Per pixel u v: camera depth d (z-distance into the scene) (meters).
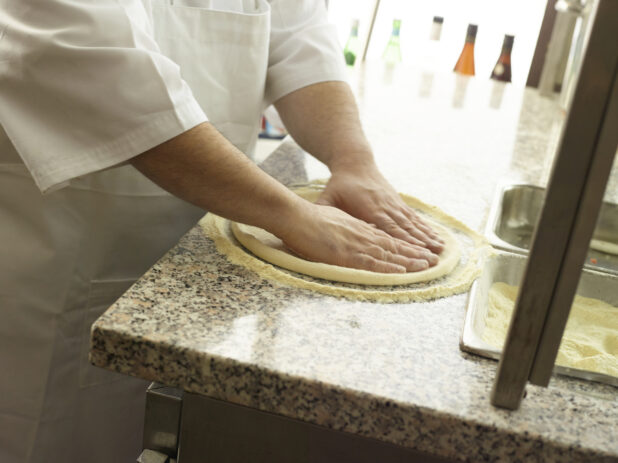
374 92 1.80
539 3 2.20
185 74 0.92
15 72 0.66
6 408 0.90
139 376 0.54
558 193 0.42
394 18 2.40
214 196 0.69
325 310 0.62
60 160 0.67
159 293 0.61
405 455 0.52
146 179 0.91
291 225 0.70
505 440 0.48
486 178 1.15
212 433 0.56
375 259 0.72
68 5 0.65
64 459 0.95
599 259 0.75
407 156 1.23
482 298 0.72
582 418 0.50
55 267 0.85
